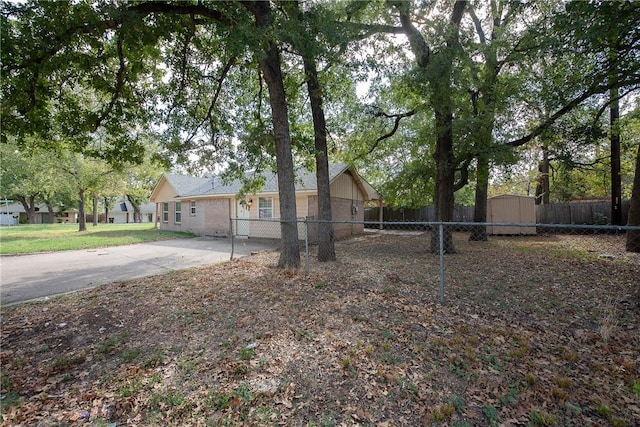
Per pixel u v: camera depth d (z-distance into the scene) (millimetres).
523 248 9883
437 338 3264
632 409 2152
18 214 39750
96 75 6117
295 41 4898
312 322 3758
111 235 15445
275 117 6543
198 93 8031
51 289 5613
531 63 7738
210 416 2215
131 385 2600
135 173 19734
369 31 7027
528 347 3057
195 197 16484
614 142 12094
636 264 6789
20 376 2783
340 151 12250
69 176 17078
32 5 4227
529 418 2092
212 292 5102
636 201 8383
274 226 14164
